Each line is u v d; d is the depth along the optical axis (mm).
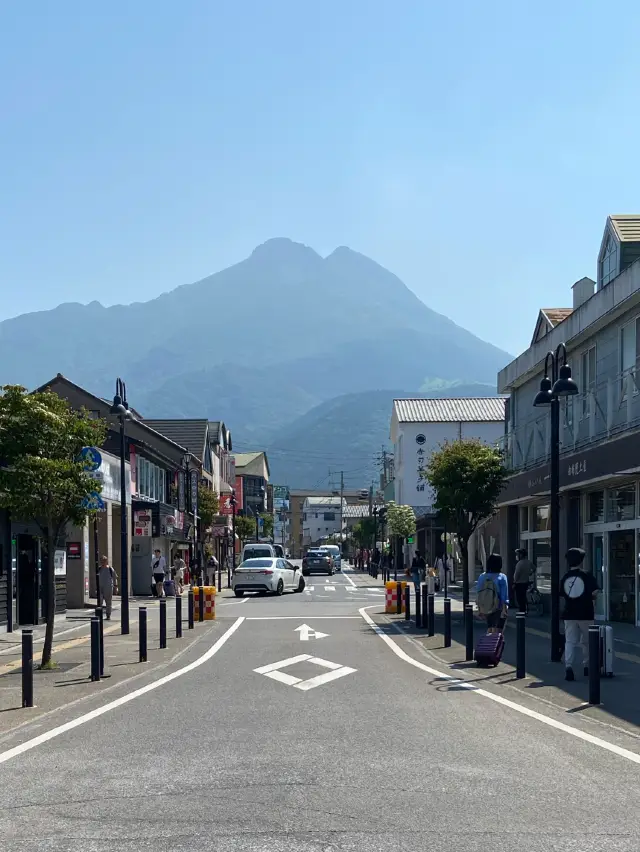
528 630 23250
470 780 7789
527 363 32031
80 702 12664
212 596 27562
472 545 53531
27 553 25516
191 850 5938
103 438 17156
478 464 27891
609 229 26828
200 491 61656
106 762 8672
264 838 6176
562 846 5996
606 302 23891
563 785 7613
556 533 16688
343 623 26031
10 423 15945
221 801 7141
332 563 74688
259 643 20469
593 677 11828
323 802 7090
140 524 40031
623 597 24172
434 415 82875
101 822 6617
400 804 7027
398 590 29938
